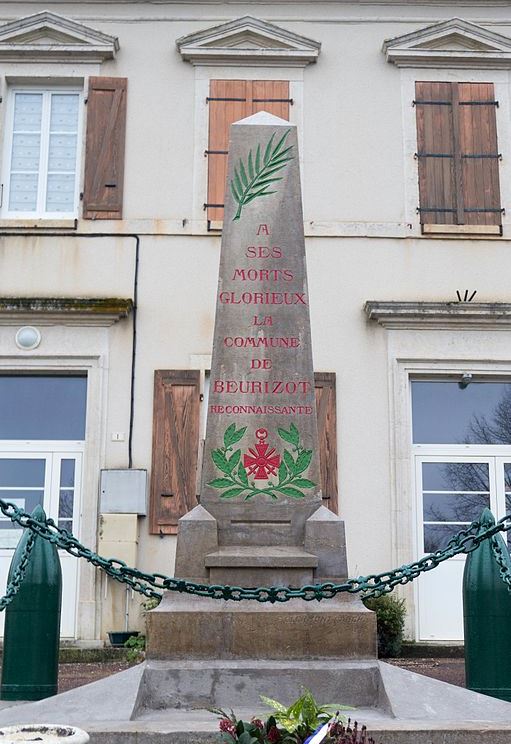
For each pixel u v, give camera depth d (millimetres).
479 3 13281
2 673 5793
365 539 11797
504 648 5867
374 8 13250
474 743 4336
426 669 9336
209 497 6039
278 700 5301
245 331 6309
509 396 12492
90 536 11719
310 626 5492
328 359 12250
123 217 12633
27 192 12898
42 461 12156
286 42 13008
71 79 13039
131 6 13203
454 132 12969
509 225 12727
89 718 4781
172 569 11672
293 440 6141
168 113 12945
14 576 5379
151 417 12055
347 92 13047
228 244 6445
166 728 4352
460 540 5445
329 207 12719
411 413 12312
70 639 11406
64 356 12156
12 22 12953
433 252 12617
